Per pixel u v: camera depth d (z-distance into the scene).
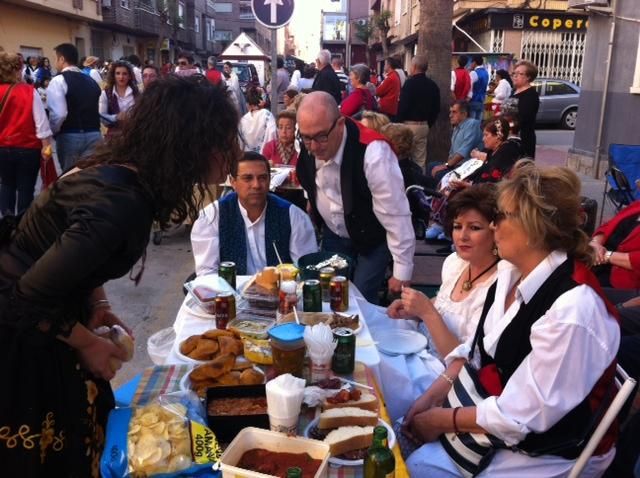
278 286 2.69
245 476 1.45
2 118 6.23
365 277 3.72
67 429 1.63
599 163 9.52
